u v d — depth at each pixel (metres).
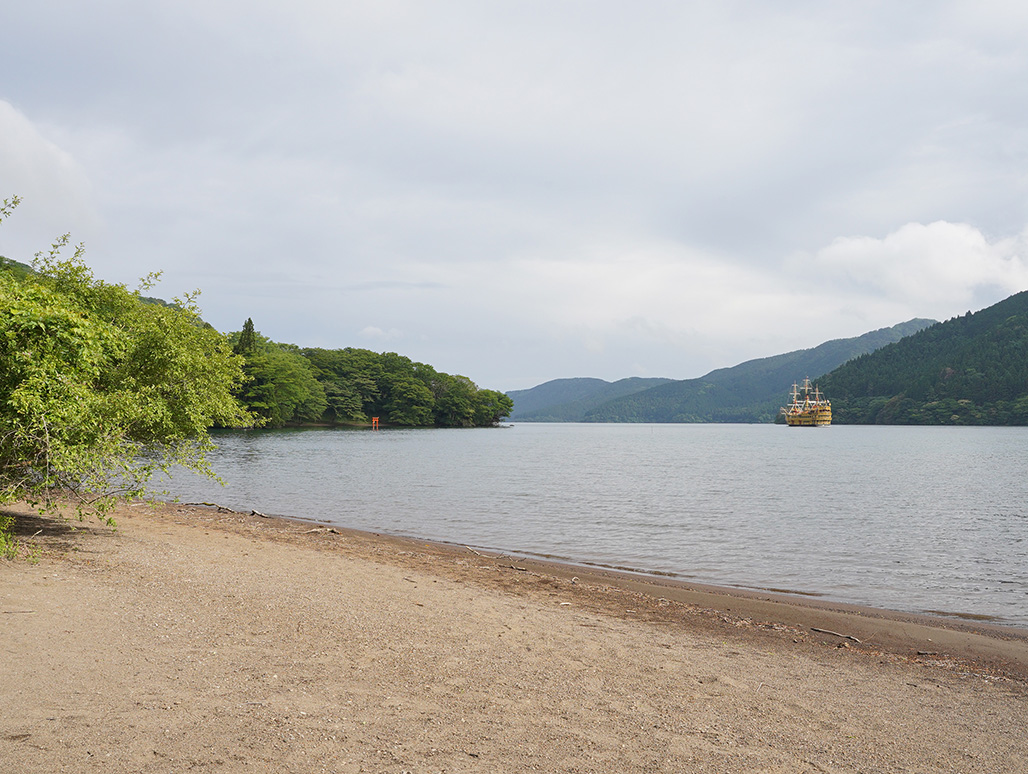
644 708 6.05
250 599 9.02
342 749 4.60
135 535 13.98
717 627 10.20
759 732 5.67
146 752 4.29
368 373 146.88
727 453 76.75
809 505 28.19
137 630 7.12
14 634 6.52
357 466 44.09
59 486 10.88
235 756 4.34
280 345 143.25
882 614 11.67
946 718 6.46
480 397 175.62
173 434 13.32
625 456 68.50
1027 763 5.37
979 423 191.75
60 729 4.50
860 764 5.14
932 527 22.36
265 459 47.31
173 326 13.77
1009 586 14.16
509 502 27.64
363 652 7.07
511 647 7.85
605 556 16.86
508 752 4.80
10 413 8.92
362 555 14.66
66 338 9.00
